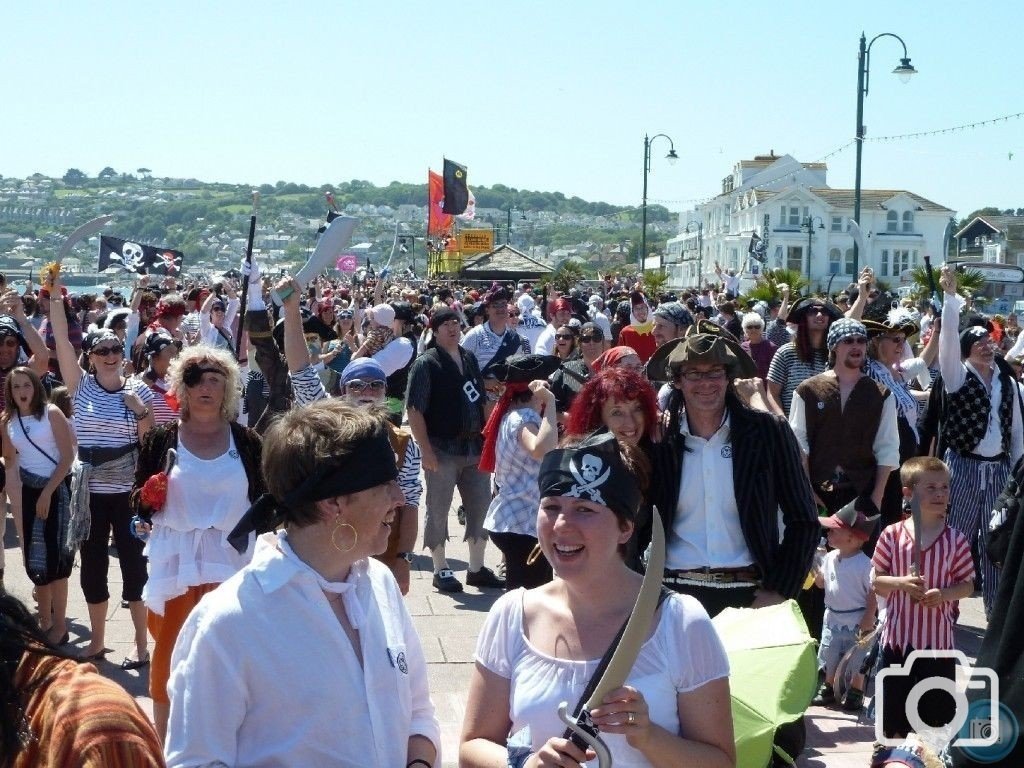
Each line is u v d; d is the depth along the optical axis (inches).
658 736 113.5
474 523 357.7
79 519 275.3
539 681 122.1
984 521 333.1
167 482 199.3
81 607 336.5
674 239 4072.3
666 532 194.7
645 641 119.9
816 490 276.4
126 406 283.4
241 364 466.3
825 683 256.1
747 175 3272.6
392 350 418.0
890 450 275.6
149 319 687.1
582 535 120.8
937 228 2972.4
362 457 113.7
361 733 113.7
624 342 508.4
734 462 194.2
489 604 339.0
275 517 116.2
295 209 6737.2
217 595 114.6
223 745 111.0
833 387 277.1
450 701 254.7
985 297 1202.6
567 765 109.3
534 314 598.2
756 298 1275.8
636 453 145.9
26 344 446.0
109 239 982.4
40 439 293.4
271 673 111.1
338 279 1893.5
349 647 114.5
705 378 194.9
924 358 403.9
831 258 2972.4
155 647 202.4
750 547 193.0
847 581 253.4
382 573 124.0
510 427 278.2
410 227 6304.1
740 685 156.6
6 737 86.0
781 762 158.9
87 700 86.6
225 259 5201.8
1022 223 2190.0
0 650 88.2
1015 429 332.5
